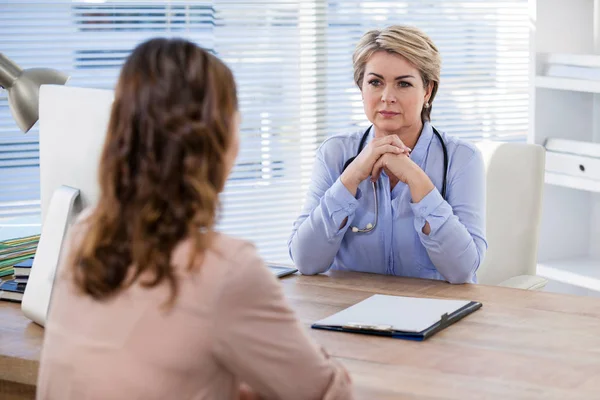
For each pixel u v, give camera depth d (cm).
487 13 399
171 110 117
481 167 249
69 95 210
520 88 412
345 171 238
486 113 408
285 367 120
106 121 199
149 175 117
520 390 155
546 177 355
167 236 117
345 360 172
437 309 202
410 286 230
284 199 380
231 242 120
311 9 375
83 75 350
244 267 117
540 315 202
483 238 243
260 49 370
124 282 117
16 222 277
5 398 190
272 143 377
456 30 397
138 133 119
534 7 354
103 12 348
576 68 341
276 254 381
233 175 371
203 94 119
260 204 377
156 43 122
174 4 356
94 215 123
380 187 247
